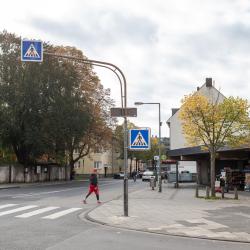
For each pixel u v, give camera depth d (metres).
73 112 55.88
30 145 54.75
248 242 12.58
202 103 30.28
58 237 12.84
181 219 17.42
